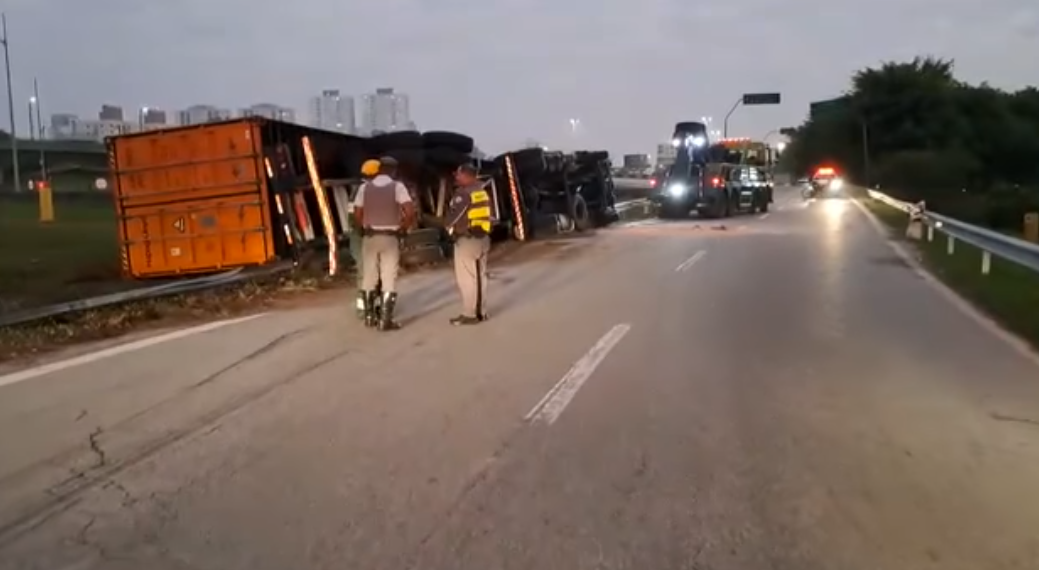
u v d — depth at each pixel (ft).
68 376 27.58
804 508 16.96
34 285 51.72
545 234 86.74
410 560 14.73
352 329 35.94
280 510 16.84
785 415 23.25
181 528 16.02
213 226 54.49
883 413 23.44
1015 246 44.11
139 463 19.47
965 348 31.83
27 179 287.48
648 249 72.79
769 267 58.44
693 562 14.66
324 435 21.48
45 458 19.79
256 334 34.78
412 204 36.55
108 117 451.53
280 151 53.62
